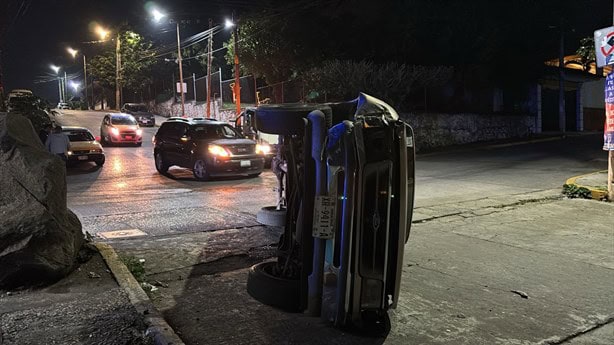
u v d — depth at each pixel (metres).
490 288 5.66
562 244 7.59
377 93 25.30
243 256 6.98
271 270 5.41
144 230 8.70
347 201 4.18
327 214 4.29
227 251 7.21
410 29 28.94
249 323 4.68
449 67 28.59
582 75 33.12
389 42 29.72
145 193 13.46
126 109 43.50
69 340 4.18
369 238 4.26
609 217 9.62
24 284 5.39
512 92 33.19
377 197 4.23
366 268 4.27
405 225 4.39
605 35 10.84
